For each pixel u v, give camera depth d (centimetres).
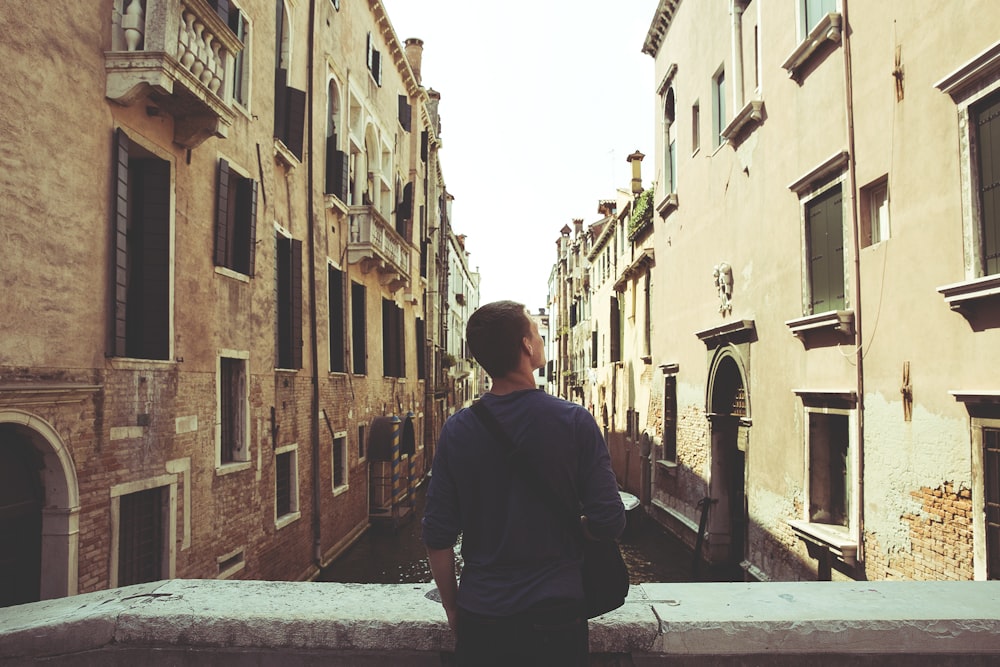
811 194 837
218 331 797
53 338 523
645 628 200
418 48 2559
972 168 556
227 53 751
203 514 751
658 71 1661
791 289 898
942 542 589
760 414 1001
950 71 582
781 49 939
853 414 735
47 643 213
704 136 1277
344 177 1376
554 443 156
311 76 1177
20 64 494
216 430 787
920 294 625
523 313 173
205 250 768
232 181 860
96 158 579
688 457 1377
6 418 468
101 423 576
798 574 863
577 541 160
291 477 1059
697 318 1322
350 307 1413
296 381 1073
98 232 579
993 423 524
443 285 3173
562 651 149
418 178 2295
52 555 527
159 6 601
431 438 2539
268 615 211
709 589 228
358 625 205
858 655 199
